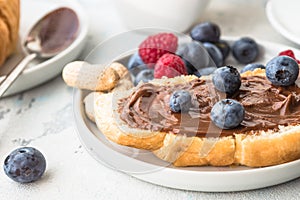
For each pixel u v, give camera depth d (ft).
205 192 1.20
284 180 1.20
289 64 1.26
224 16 1.75
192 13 1.63
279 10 1.60
